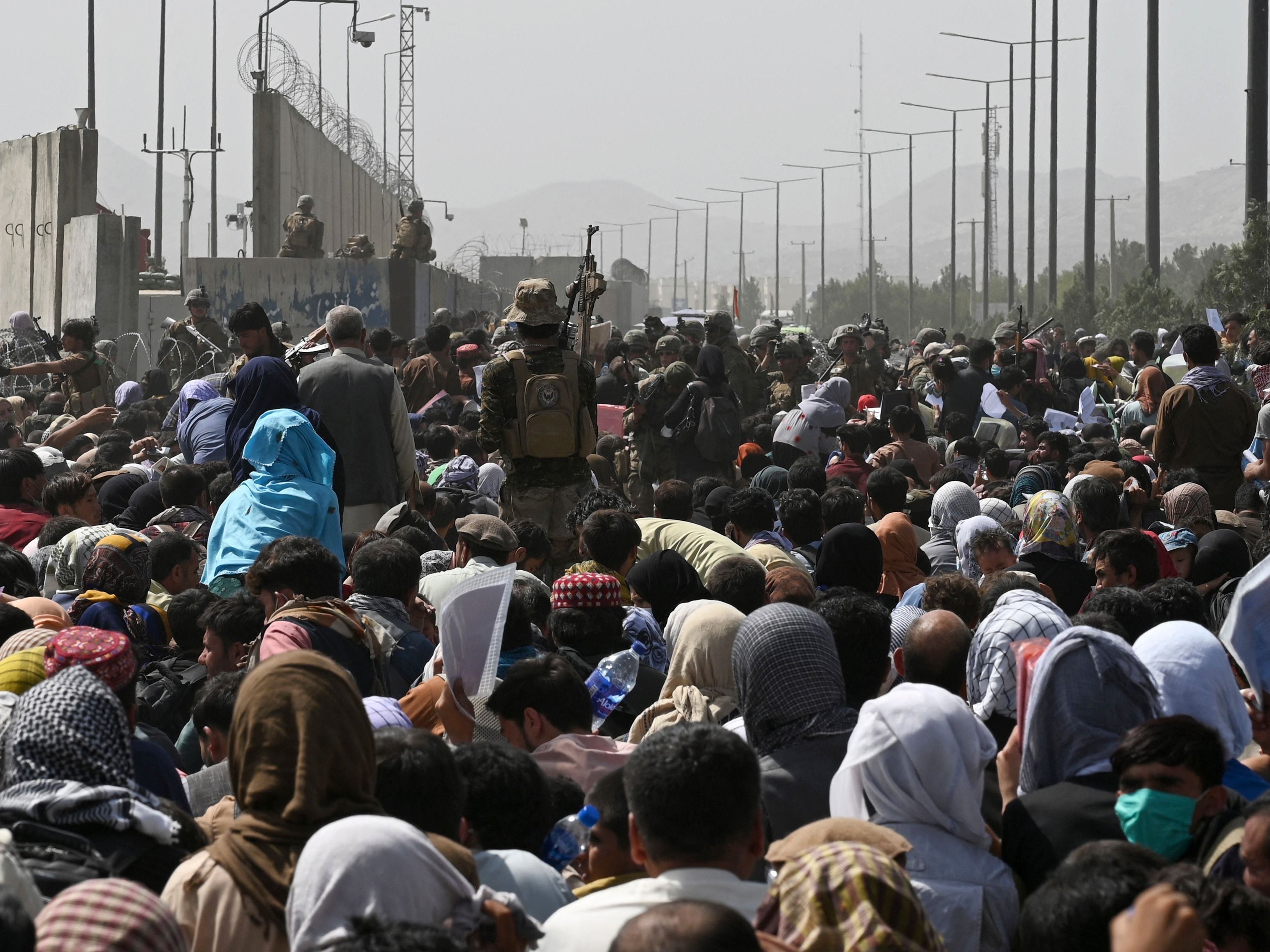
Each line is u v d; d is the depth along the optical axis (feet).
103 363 100.07
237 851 19.99
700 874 19.94
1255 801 21.77
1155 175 245.45
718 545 47.91
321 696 20.57
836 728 27.12
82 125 186.60
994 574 40.29
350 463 52.80
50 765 21.27
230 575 44.09
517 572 41.22
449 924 18.34
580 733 29.53
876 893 17.93
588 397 54.95
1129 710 25.03
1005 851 24.81
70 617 37.88
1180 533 47.52
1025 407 97.50
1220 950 18.01
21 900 18.28
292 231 164.04
